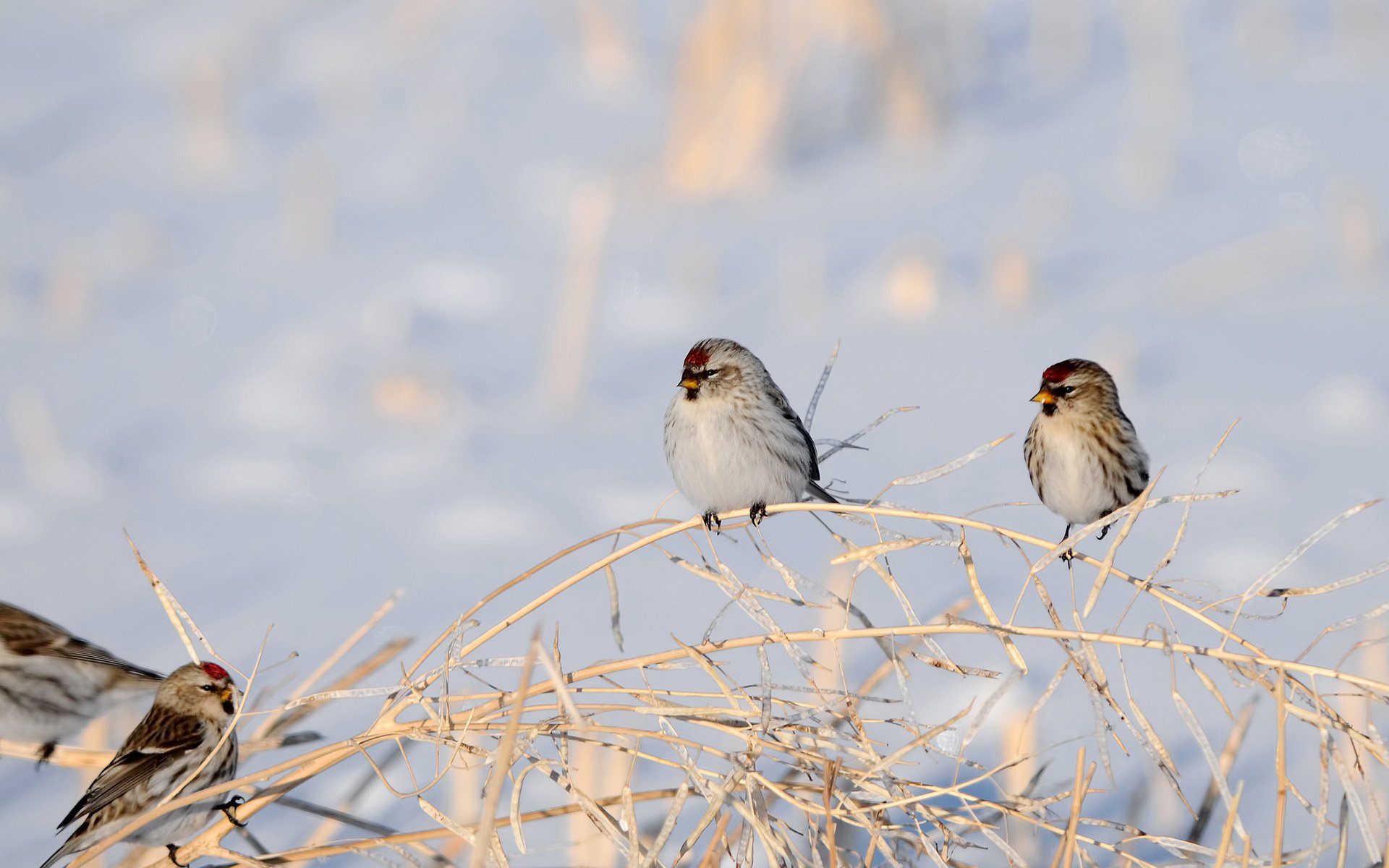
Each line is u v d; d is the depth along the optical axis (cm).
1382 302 1700
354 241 2144
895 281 1806
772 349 1711
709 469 712
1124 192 2178
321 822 766
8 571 1190
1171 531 1212
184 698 647
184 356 1731
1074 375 724
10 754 701
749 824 485
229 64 2888
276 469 1408
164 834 612
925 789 493
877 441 1445
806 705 489
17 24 3231
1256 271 1812
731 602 501
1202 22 3075
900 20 2398
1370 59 2667
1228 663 476
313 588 1153
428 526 1284
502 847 509
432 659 998
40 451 1443
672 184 2312
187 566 1198
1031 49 2905
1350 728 464
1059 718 886
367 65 2970
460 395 1616
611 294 1922
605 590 1153
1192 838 580
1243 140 2344
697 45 2305
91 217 2217
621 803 545
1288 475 1289
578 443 1498
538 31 3197
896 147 2417
